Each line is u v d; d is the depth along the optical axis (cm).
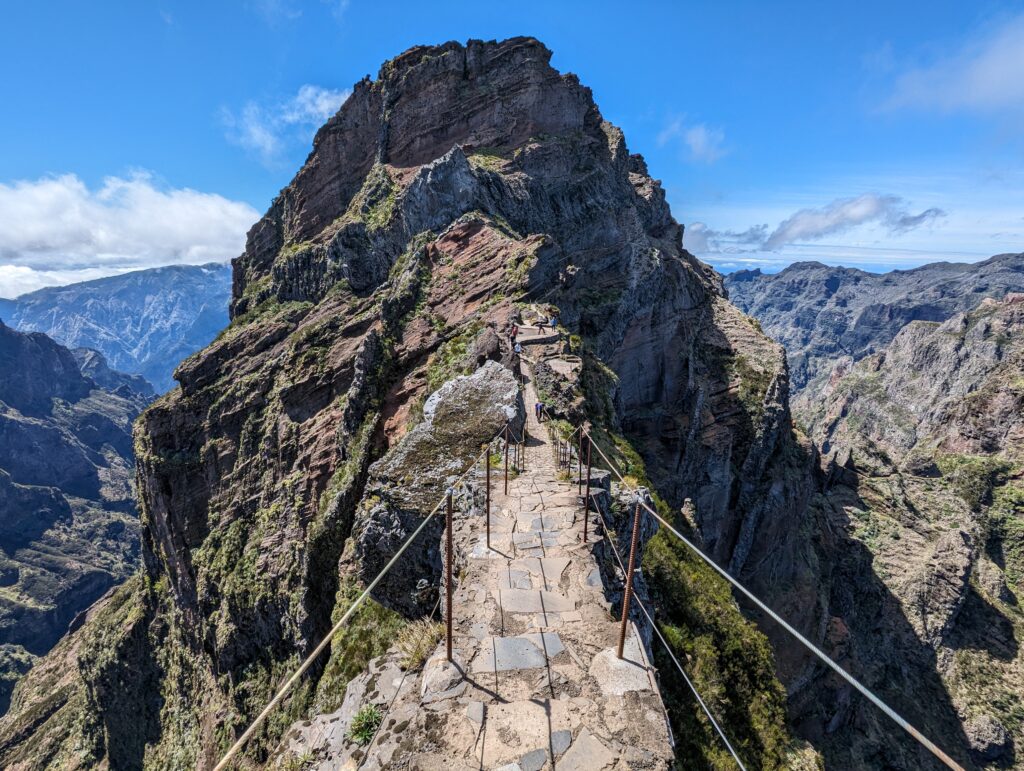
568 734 786
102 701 8538
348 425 4953
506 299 4819
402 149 8719
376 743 895
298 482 5678
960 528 9688
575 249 7619
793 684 5659
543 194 7662
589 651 940
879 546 9625
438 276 5678
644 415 6931
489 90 8325
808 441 8494
